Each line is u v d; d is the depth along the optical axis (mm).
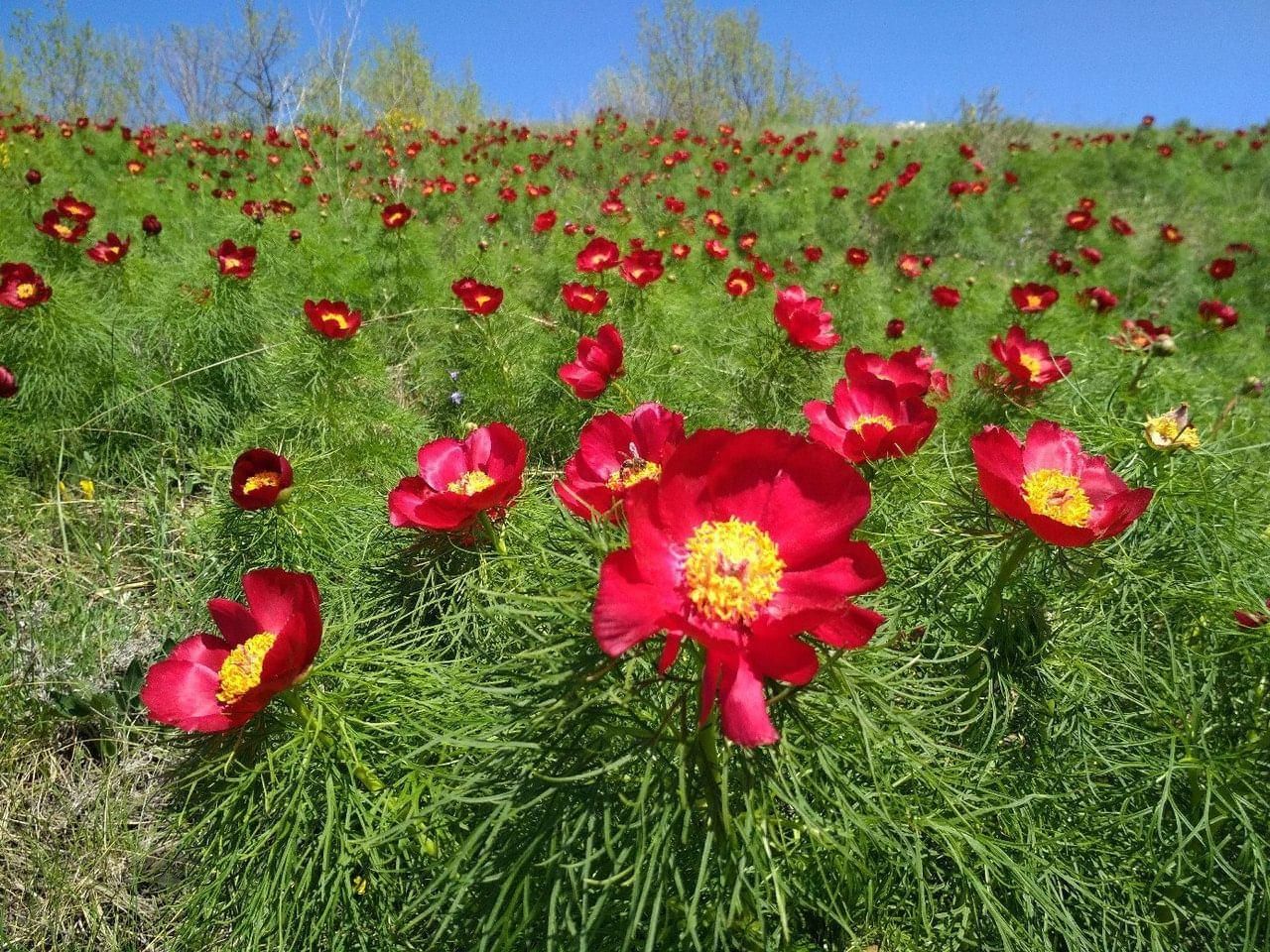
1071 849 336
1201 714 325
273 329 845
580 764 268
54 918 401
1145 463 415
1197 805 331
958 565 338
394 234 1095
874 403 426
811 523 231
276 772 319
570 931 274
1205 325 981
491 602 336
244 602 503
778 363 759
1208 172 2279
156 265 926
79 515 631
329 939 326
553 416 740
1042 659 345
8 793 447
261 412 770
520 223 1561
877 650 258
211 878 338
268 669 281
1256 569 406
